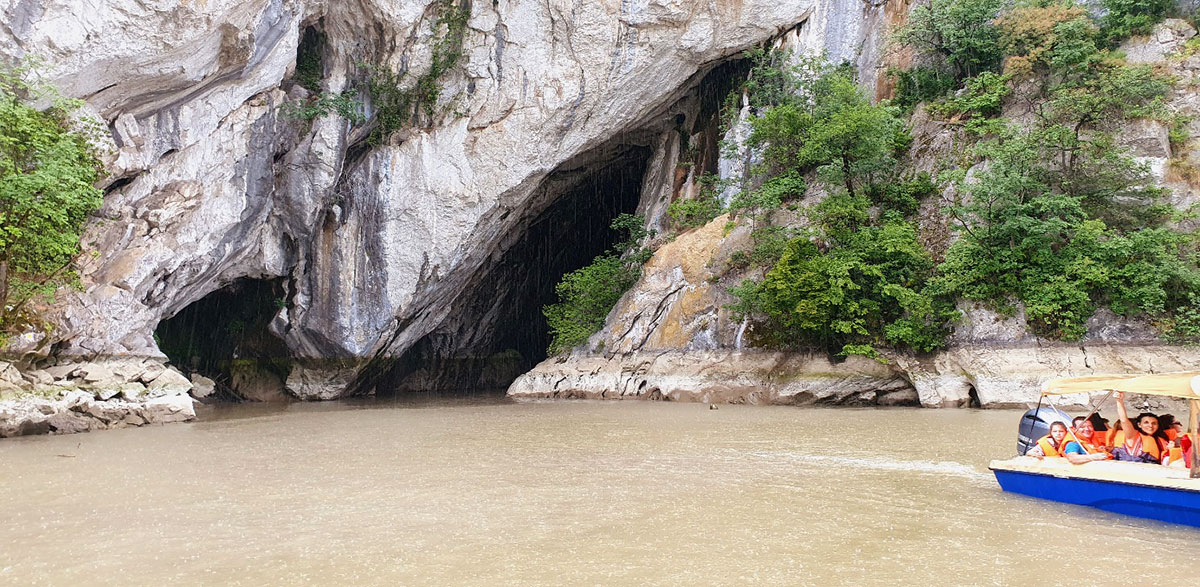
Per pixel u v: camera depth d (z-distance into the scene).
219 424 20.09
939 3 28.22
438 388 38.53
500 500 9.34
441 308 33.84
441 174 30.59
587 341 30.22
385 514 8.60
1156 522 8.21
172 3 20.20
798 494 9.67
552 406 24.75
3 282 17.64
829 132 25.67
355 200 30.69
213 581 6.22
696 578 6.25
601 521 8.23
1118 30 26.17
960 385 22.05
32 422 17.41
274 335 32.34
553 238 38.12
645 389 26.89
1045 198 22.05
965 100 26.97
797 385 24.06
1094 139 22.64
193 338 33.34
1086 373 20.56
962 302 22.95
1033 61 25.47
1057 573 6.39
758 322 25.64
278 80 26.05
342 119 28.94
